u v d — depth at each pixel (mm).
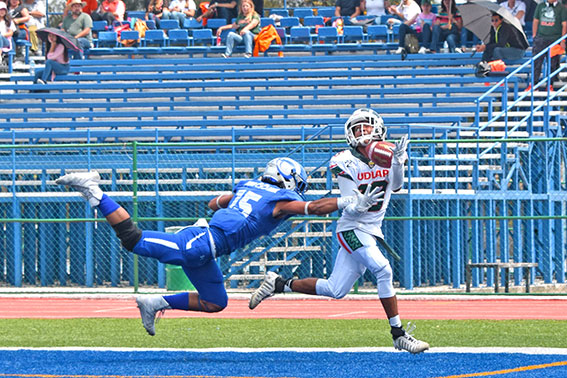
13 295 36125
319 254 40688
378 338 22094
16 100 53656
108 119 51469
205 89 54656
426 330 23828
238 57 56781
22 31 61656
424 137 45844
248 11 57406
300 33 59062
